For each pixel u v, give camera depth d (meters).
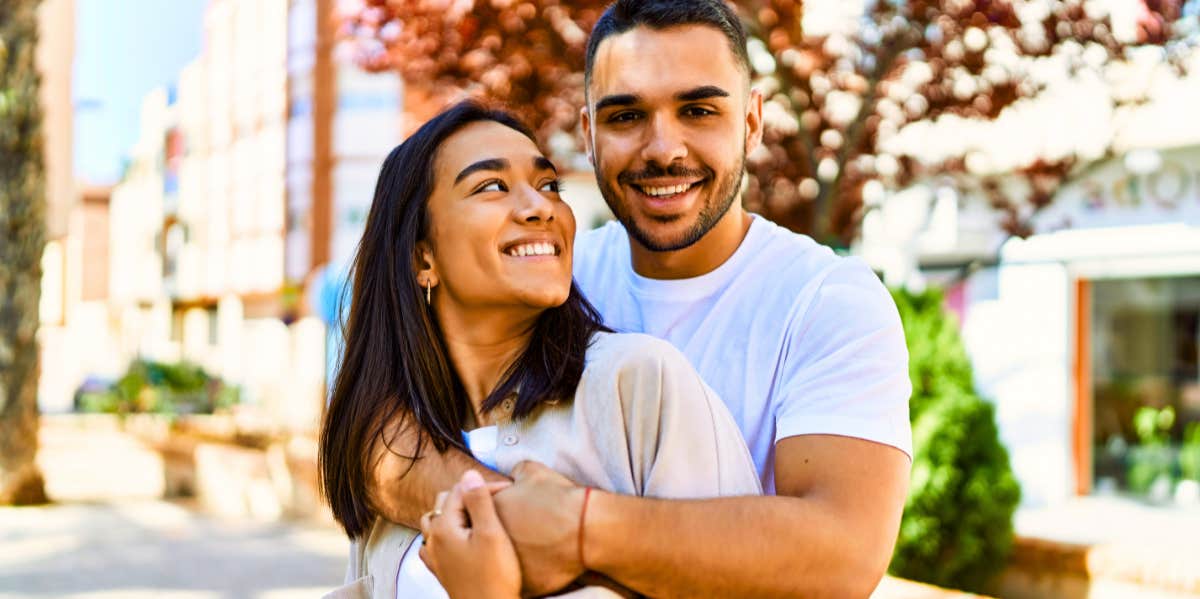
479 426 2.03
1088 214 9.98
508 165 2.01
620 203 2.26
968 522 5.81
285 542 9.39
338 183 24.53
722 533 1.72
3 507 11.46
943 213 10.30
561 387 1.94
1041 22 5.98
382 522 2.06
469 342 2.05
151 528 10.16
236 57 28.88
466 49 5.79
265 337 27.64
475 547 1.73
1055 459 10.25
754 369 2.17
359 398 2.06
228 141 29.44
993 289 10.54
